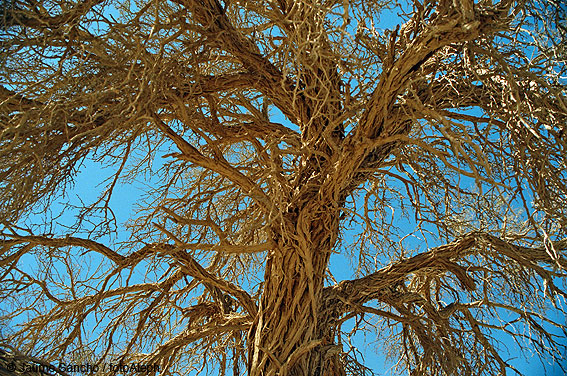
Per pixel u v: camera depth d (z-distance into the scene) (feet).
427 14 17.80
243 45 21.53
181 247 18.31
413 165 24.30
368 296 24.23
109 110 15.90
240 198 22.34
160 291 23.08
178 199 22.18
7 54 16.11
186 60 19.95
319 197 20.03
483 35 16.05
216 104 22.31
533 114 17.08
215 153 19.92
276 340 20.15
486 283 24.30
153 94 17.08
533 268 22.34
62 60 16.96
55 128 15.89
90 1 16.67
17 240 17.74
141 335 22.84
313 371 20.48
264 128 24.12
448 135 14.28
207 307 26.91
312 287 20.43
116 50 17.37
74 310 20.10
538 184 18.03
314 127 21.35
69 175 17.11
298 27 14.40
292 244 20.20
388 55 16.98
